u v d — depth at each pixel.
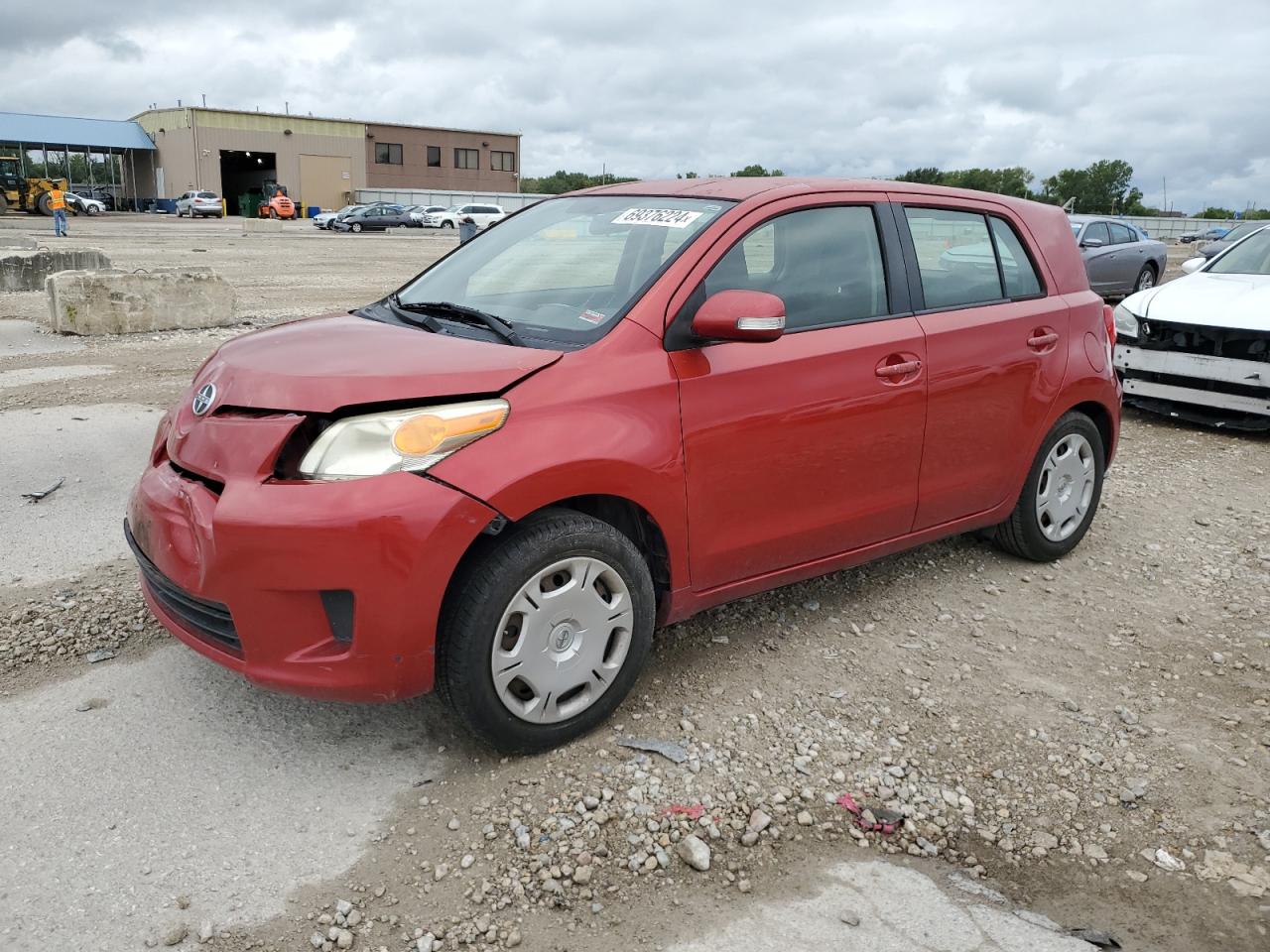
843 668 3.72
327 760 3.02
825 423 3.55
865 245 3.85
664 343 3.19
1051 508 4.71
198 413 2.98
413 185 77.00
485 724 2.90
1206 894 2.62
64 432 6.61
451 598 2.84
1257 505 5.99
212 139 67.56
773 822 2.83
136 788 2.85
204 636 2.93
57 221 30.36
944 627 4.12
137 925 2.35
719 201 3.59
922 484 4.00
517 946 2.34
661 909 2.48
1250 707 3.57
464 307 3.49
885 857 2.72
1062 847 2.79
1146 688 3.68
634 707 3.37
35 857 2.55
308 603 2.69
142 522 3.04
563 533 2.89
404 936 2.35
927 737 3.30
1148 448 7.40
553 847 2.67
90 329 11.19
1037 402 4.39
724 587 3.50
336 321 3.58
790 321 3.55
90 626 3.82
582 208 3.97
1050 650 3.96
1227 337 7.54
